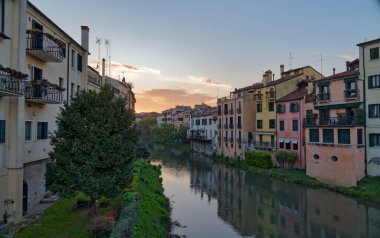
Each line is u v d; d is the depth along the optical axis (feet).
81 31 99.86
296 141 143.54
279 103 156.87
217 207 90.84
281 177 130.00
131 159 54.39
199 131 273.33
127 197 55.77
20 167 53.31
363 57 109.50
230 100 202.80
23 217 55.88
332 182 111.14
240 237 66.54
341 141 109.81
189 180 135.33
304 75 167.63
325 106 123.03
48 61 68.03
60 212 58.34
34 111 64.44
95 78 126.31
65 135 50.49
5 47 51.13
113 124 52.49
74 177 49.16
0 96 50.44
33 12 62.23
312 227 71.51
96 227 44.98
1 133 50.67
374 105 106.11
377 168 104.22
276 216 81.05
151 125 418.51
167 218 71.26
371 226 70.44
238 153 190.29
